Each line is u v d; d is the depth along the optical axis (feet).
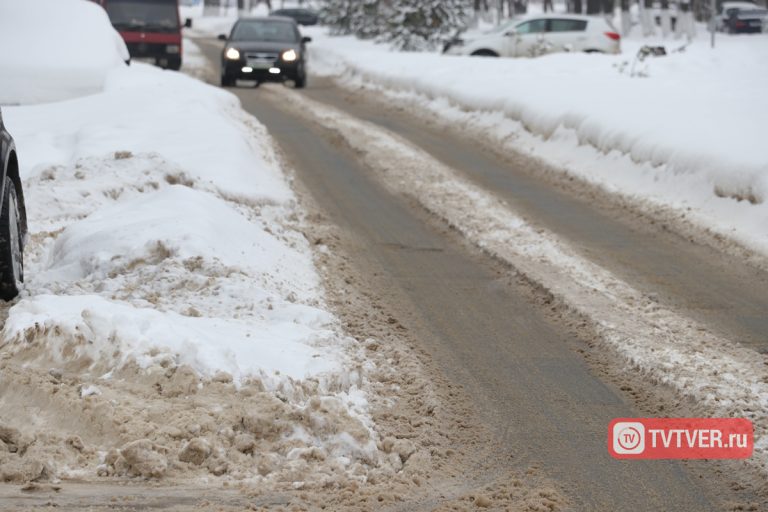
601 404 33.50
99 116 80.53
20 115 82.58
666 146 75.25
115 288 40.42
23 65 91.66
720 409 32.53
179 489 24.77
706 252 57.11
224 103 103.86
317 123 107.76
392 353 37.11
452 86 126.21
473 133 105.81
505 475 27.68
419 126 112.16
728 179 65.92
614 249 57.06
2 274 38.45
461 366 37.09
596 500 26.25
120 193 56.08
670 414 32.60
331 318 39.24
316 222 61.00
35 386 28.50
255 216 56.44
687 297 47.37
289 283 44.27
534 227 61.82
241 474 25.84
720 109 84.69
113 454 25.58
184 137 72.54
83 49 96.68
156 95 89.66
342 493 25.22
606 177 78.69
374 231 60.23
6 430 25.96
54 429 27.12
